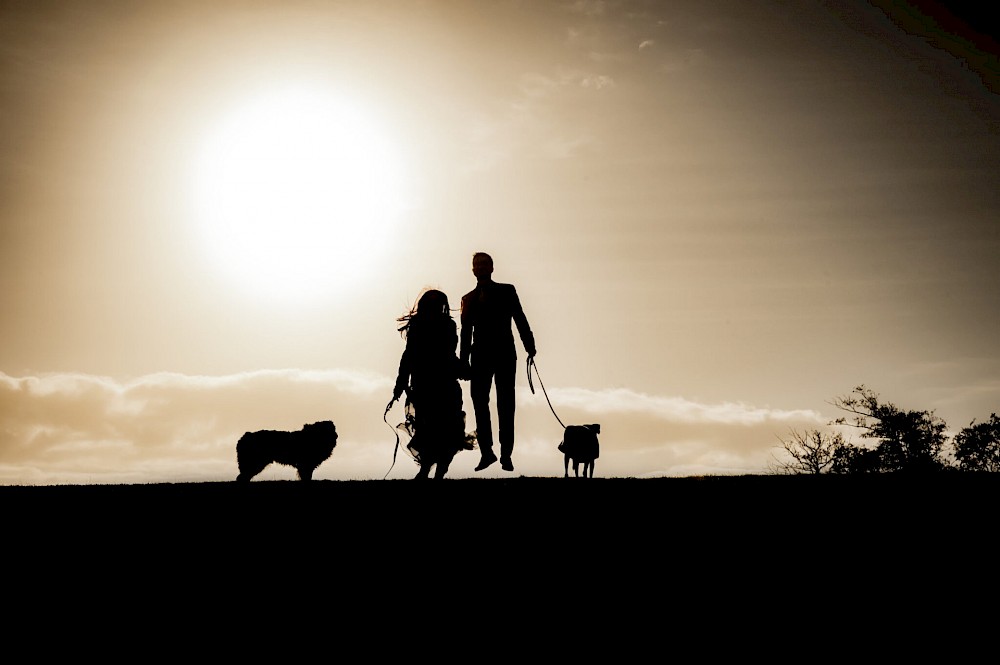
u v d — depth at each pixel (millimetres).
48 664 4805
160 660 4875
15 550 6492
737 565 6168
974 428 45531
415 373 9195
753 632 5145
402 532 6887
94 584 5855
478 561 6258
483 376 8953
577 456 15773
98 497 8352
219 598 5660
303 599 5645
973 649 4840
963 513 7312
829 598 5594
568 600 5617
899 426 46562
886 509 7551
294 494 8398
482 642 5066
